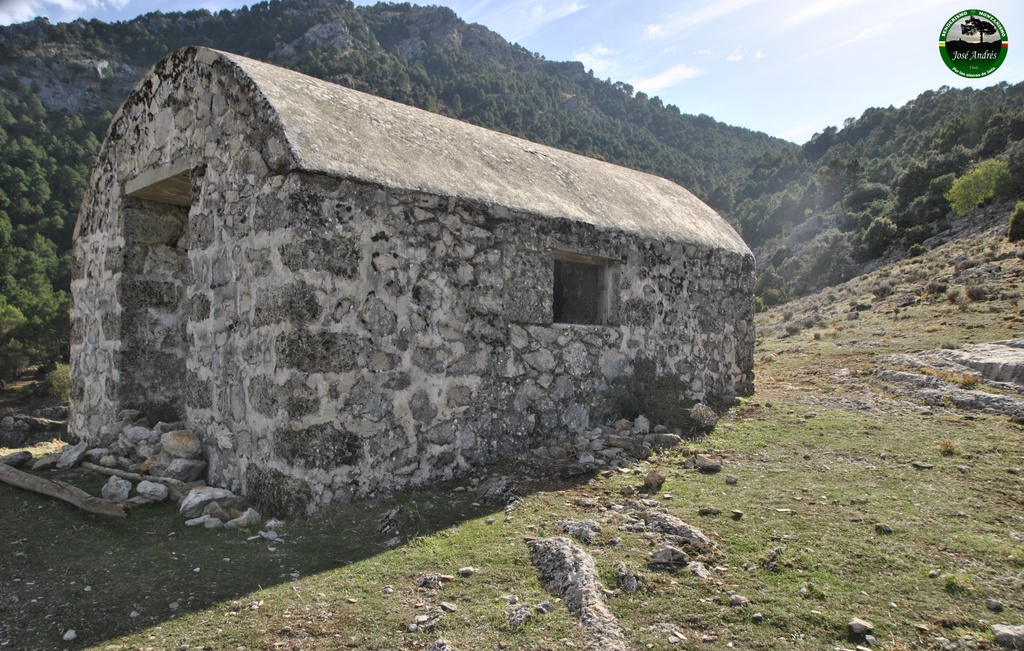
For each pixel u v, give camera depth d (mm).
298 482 4988
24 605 3611
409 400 5664
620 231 7633
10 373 33375
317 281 5098
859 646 3188
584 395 7227
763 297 40844
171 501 5469
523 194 6883
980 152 46812
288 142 5133
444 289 5938
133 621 3428
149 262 7375
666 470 6094
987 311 14023
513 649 3133
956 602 3598
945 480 5707
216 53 6082
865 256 41875
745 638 3256
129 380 7145
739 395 9484
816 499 5234
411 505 5133
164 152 6859
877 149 85562
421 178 5895
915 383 9438
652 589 3727
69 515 5102
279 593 3725
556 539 4219
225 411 5836
